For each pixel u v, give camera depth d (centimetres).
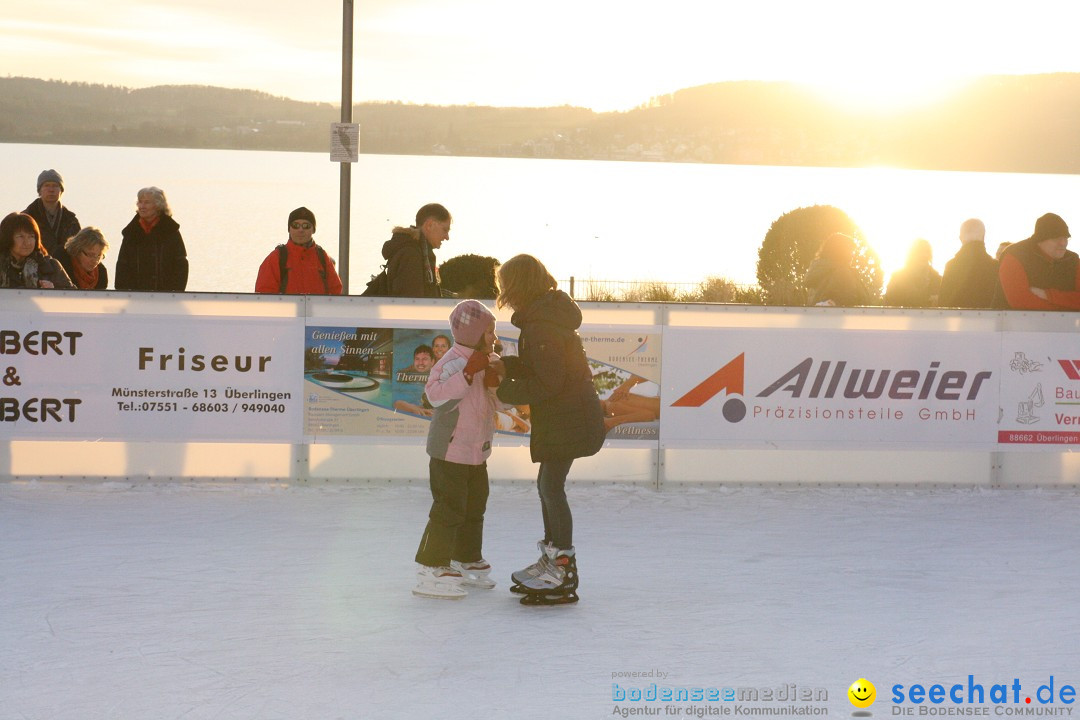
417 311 891
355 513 808
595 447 613
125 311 881
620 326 903
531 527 781
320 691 480
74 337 880
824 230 2434
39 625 560
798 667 519
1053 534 780
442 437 613
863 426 922
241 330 887
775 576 667
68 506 816
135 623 564
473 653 530
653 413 911
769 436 917
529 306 609
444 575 614
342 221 1120
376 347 893
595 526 787
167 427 889
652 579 659
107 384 885
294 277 977
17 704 463
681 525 793
